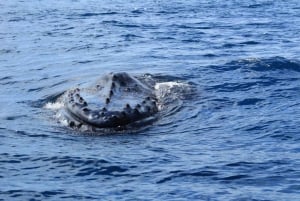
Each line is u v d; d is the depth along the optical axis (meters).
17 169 21.80
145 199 19.03
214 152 23.38
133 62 40.53
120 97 28.47
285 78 34.19
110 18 66.75
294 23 61.28
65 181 20.67
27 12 72.62
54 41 51.34
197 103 29.75
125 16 68.50
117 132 26.11
